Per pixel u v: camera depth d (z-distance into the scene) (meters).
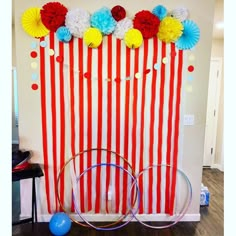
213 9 2.11
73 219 2.34
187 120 2.26
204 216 2.52
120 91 2.19
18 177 1.93
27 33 2.08
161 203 2.39
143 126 2.25
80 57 2.13
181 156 2.32
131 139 2.26
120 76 2.17
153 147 2.29
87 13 2.02
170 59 2.16
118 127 2.24
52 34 2.09
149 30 2.03
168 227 2.31
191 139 2.30
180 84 2.20
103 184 2.33
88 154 2.27
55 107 2.19
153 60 2.15
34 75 2.14
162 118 2.24
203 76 2.20
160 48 2.14
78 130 2.23
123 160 2.29
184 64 2.17
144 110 2.23
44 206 2.33
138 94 2.20
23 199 2.31
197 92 2.22
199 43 2.15
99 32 2.02
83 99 2.19
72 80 2.16
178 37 2.09
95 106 2.21
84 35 2.01
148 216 2.40
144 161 2.30
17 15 2.06
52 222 2.08
